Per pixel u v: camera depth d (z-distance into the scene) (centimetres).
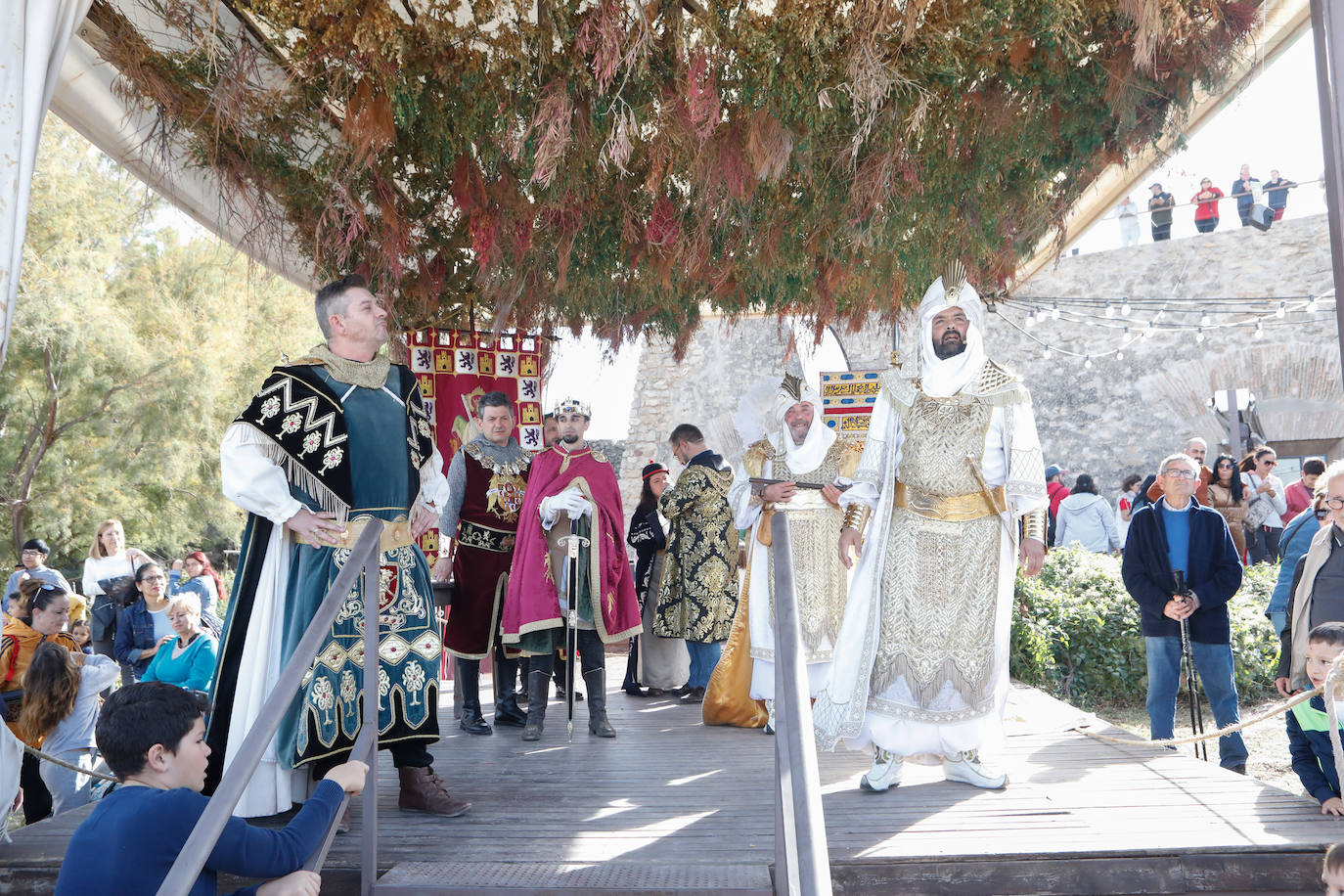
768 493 519
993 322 1847
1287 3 365
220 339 1664
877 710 384
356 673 342
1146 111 396
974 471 384
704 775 437
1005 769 430
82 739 570
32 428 1641
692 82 361
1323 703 376
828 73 368
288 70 400
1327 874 282
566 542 507
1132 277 1777
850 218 450
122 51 371
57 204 1573
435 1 389
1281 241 1686
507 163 445
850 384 671
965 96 387
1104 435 1784
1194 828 336
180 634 670
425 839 341
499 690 561
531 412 674
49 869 332
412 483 368
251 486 331
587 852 327
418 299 555
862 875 311
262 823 336
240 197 438
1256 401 1706
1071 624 895
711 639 622
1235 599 918
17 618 639
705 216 467
